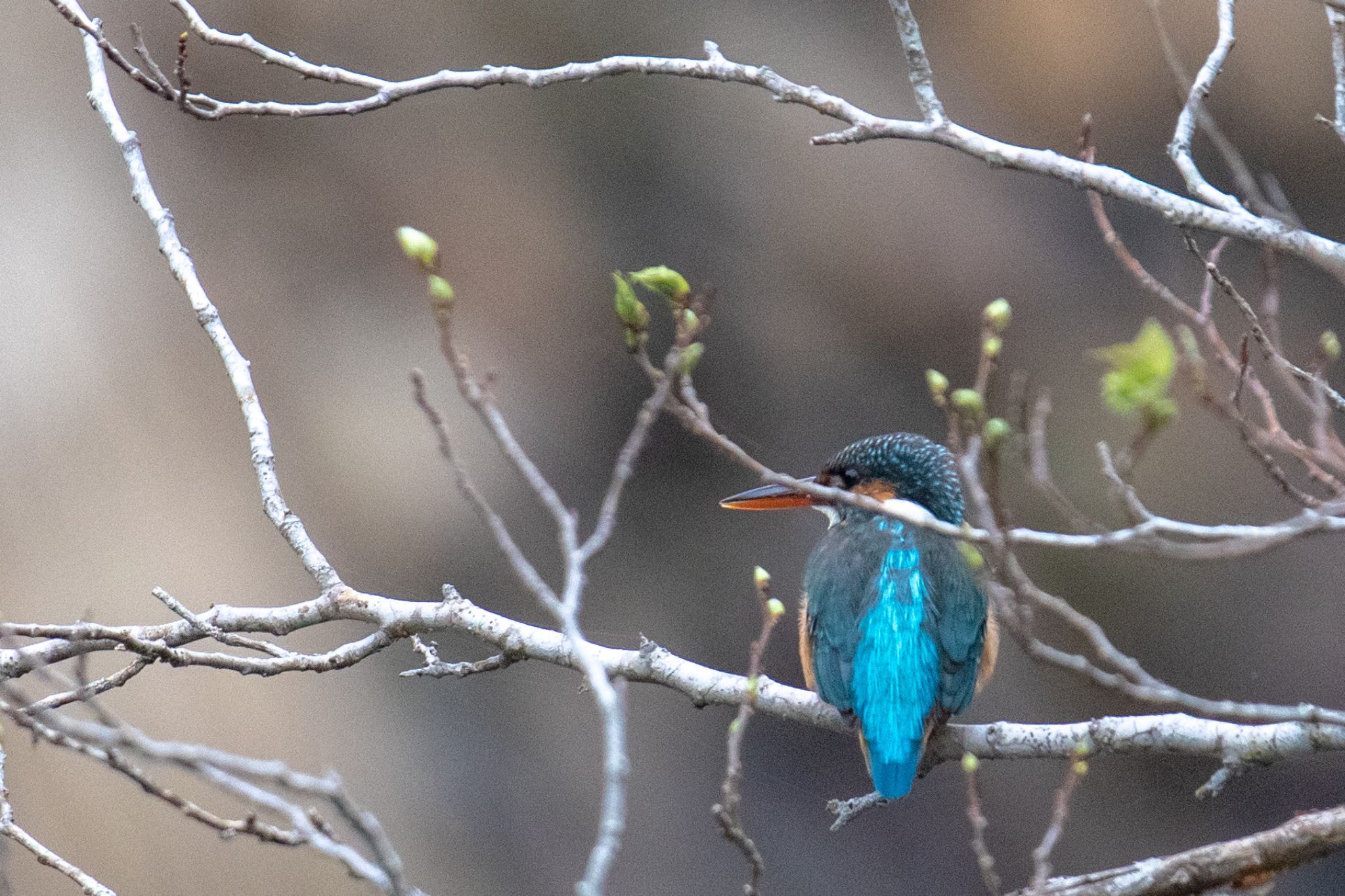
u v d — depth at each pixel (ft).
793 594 52.60
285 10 49.44
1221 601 49.16
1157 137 50.57
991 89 50.93
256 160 49.98
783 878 51.39
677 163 51.75
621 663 18.52
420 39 50.44
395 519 49.19
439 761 47.47
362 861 10.62
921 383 52.54
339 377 49.70
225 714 42.68
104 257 47.47
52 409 44.98
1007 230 51.08
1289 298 47.85
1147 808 51.24
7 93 47.57
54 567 43.32
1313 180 49.67
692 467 52.90
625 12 50.88
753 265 52.37
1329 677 48.96
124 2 48.57
